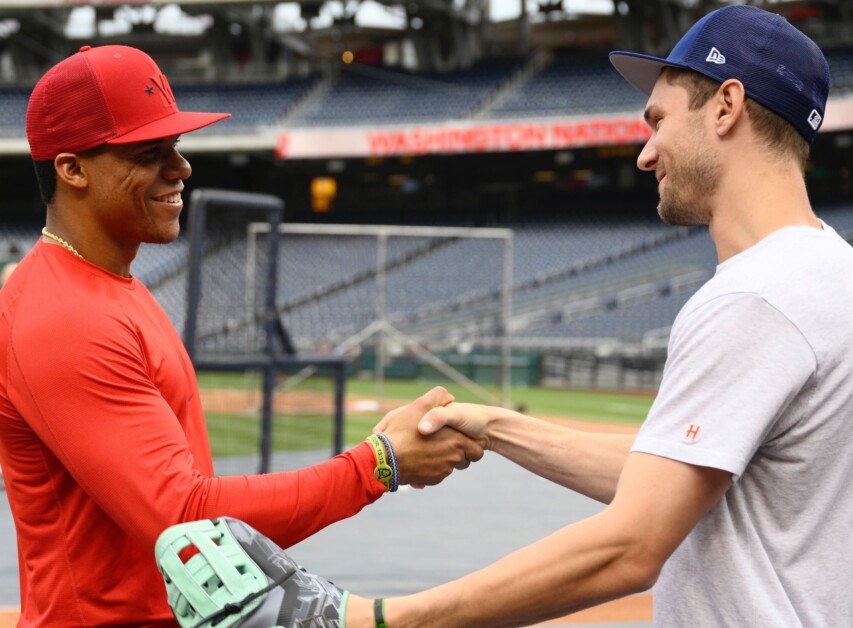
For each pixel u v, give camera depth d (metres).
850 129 22.27
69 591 1.86
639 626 4.55
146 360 1.89
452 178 29.69
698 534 1.50
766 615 1.43
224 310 8.45
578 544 1.42
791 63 1.57
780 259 1.48
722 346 1.44
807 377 1.43
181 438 1.79
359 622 1.42
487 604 1.42
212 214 8.45
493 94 26.98
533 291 23.81
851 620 1.50
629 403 17.70
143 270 25.83
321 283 25.41
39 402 1.74
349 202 30.62
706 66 1.58
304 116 27.77
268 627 1.36
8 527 6.64
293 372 9.46
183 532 1.42
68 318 1.76
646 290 22.98
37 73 29.66
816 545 1.48
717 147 1.59
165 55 32.22
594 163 28.52
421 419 1.92
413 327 22.62
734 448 1.40
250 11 27.69
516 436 1.98
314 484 1.78
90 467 1.73
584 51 32.12
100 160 1.88
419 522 7.12
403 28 31.58
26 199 30.53
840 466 1.48
